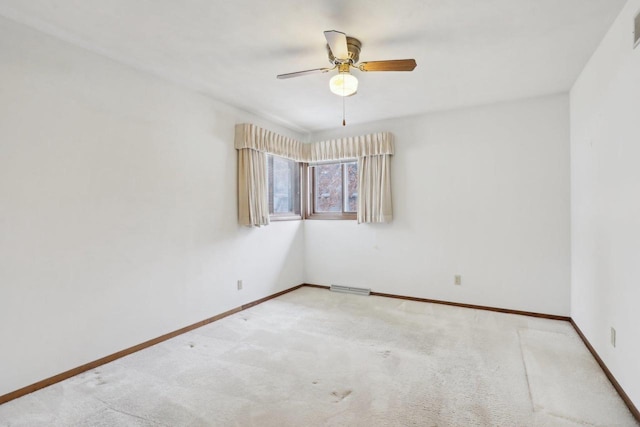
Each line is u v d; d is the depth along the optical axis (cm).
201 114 337
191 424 182
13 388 206
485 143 379
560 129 343
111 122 260
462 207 392
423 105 378
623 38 201
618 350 208
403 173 427
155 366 248
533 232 357
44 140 221
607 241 228
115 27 218
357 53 239
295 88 326
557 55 259
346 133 468
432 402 200
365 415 188
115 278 262
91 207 247
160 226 297
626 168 198
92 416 189
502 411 191
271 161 452
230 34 227
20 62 211
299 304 408
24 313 212
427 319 349
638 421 180
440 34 228
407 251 427
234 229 377
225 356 265
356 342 291
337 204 485
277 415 189
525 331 313
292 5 195
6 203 204
